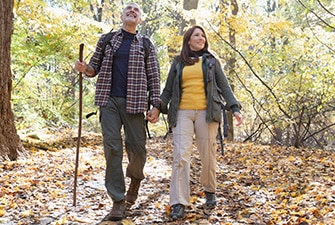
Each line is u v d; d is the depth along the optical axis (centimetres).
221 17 1096
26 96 931
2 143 630
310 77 1084
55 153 744
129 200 431
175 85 414
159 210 416
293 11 1386
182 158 396
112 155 391
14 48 844
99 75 404
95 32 1020
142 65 406
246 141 1187
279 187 491
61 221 379
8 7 631
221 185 521
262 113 1316
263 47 1187
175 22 1769
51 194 464
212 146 412
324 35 1066
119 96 400
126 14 410
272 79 1219
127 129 405
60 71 1116
